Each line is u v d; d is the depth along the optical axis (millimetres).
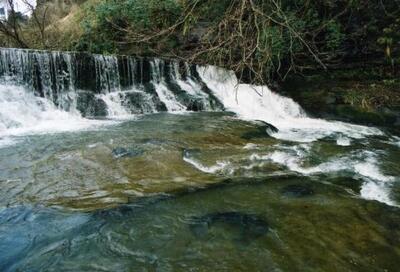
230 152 6156
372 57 10836
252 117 9281
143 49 12148
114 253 3469
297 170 5539
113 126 7953
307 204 4410
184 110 9883
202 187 4809
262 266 3301
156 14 12320
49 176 5141
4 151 6230
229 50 8523
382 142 7465
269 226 3924
